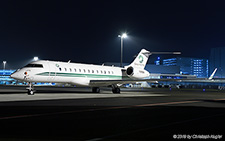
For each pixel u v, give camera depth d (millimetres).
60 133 7059
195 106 15188
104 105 14695
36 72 23125
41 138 6461
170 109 13312
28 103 15047
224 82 89312
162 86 77562
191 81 90750
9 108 12484
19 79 22531
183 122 9250
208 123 9117
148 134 7141
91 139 6438
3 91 30359
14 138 6414
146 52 34969
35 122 8664
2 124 8258
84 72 27609
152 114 11250
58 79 25078
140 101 18031
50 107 13109
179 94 30078
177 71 104000
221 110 13227
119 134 7066
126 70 33594
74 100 17688
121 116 10438
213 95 29438
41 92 29328
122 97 22000
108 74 31000
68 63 26844
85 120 9266
